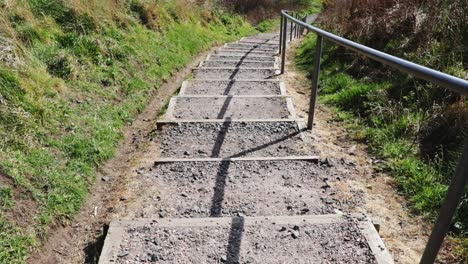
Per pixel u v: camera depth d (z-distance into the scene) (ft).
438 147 10.25
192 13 30.37
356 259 6.53
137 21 20.12
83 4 15.88
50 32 13.58
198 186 9.10
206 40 28.60
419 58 14.25
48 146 9.18
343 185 9.20
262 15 56.44
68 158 9.27
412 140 10.87
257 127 12.59
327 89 16.57
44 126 9.64
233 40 35.60
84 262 6.97
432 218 7.99
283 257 6.60
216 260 6.53
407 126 11.27
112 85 13.88
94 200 8.68
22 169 7.95
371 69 16.15
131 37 17.80
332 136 12.12
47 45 12.84
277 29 52.29
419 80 12.85
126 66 15.52
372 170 9.89
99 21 16.28
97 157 9.95
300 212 8.14
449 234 7.51
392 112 12.10
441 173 9.27
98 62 14.30
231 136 12.00
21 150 8.45
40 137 9.20
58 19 14.65
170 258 6.56
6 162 7.79
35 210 7.40
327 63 20.04
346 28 20.54
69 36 13.94
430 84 12.26
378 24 17.69
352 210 8.24
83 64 13.57
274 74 20.40
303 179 9.47
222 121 12.86
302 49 26.37
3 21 11.32
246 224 7.37
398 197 8.77
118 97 13.60
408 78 13.33
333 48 20.76
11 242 6.55
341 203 8.47
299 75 20.17
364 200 8.61
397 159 10.10
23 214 7.17
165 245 6.84
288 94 16.62
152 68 17.35
